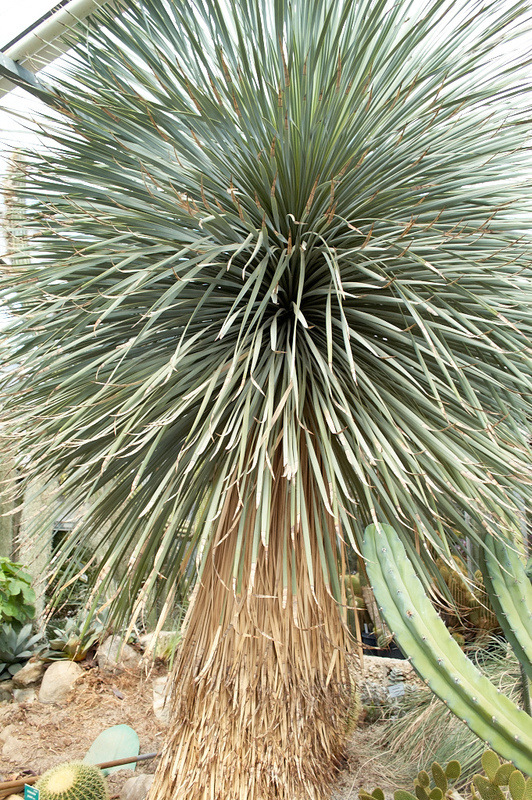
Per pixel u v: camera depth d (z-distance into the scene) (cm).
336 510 124
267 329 171
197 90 147
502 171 166
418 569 151
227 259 167
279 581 155
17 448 163
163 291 162
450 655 128
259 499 124
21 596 456
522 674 183
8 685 441
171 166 171
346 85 163
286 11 173
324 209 161
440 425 149
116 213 159
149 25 183
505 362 143
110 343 170
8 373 160
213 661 157
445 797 152
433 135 171
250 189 164
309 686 152
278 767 148
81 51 189
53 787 205
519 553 150
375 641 439
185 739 160
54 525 191
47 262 172
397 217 164
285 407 146
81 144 166
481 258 153
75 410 151
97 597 161
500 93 169
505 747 124
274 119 161
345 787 234
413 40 167
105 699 408
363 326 166
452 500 166
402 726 285
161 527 177
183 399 135
